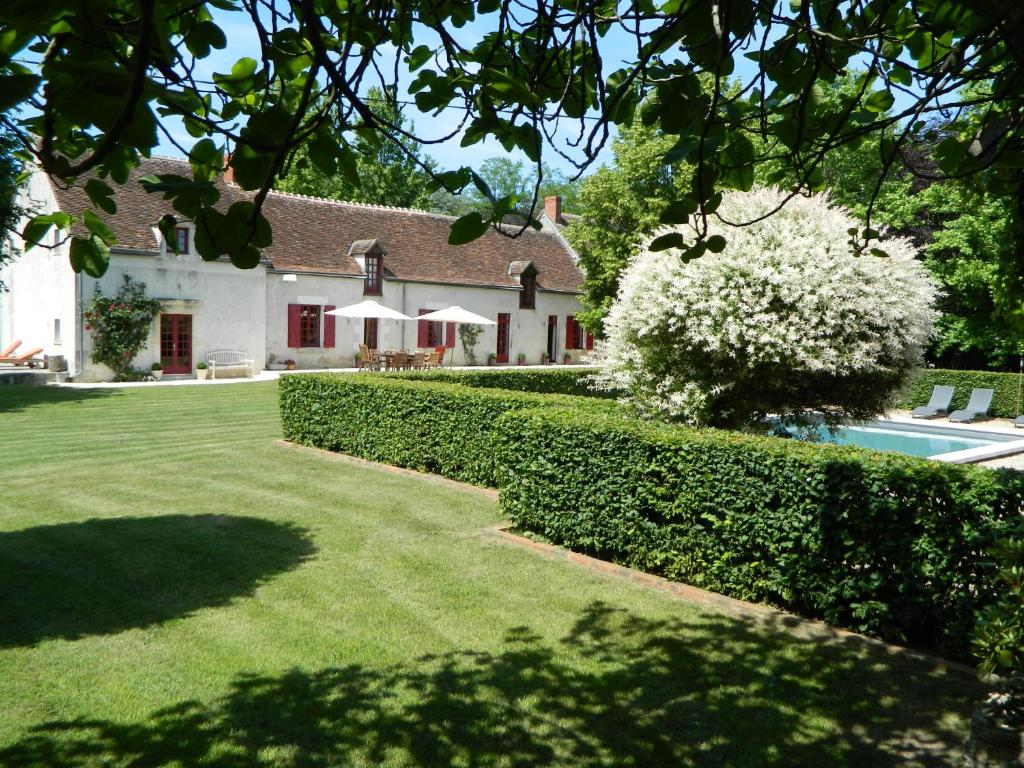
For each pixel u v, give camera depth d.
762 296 8.55
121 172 2.06
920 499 5.08
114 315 22.14
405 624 5.49
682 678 4.74
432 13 2.29
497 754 3.92
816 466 5.50
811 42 2.46
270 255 26.52
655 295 8.98
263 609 5.71
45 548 7.06
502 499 7.81
